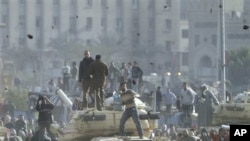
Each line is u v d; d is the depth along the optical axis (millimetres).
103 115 57500
